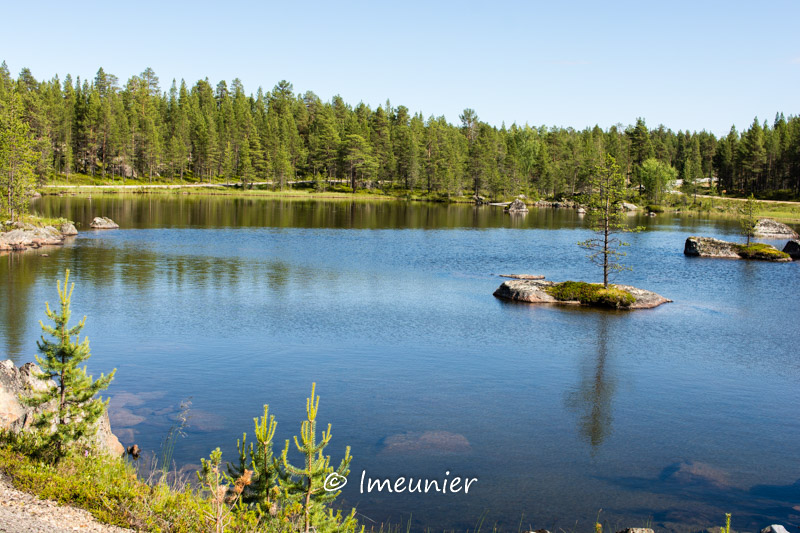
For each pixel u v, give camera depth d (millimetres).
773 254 68625
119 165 168000
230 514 10836
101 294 40031
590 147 178125
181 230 80625
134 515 10734
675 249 77250
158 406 21172
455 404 22562
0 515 9938
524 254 68188
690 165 162125
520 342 31797
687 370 27656
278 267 53781
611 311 40438
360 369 26328
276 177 179250
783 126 189875
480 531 14117
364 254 64062
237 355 27719
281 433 19281
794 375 27203
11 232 61438
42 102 145250
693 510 15297
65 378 13867
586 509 15289
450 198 177375
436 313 38062
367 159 177625
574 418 21609
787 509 15445
